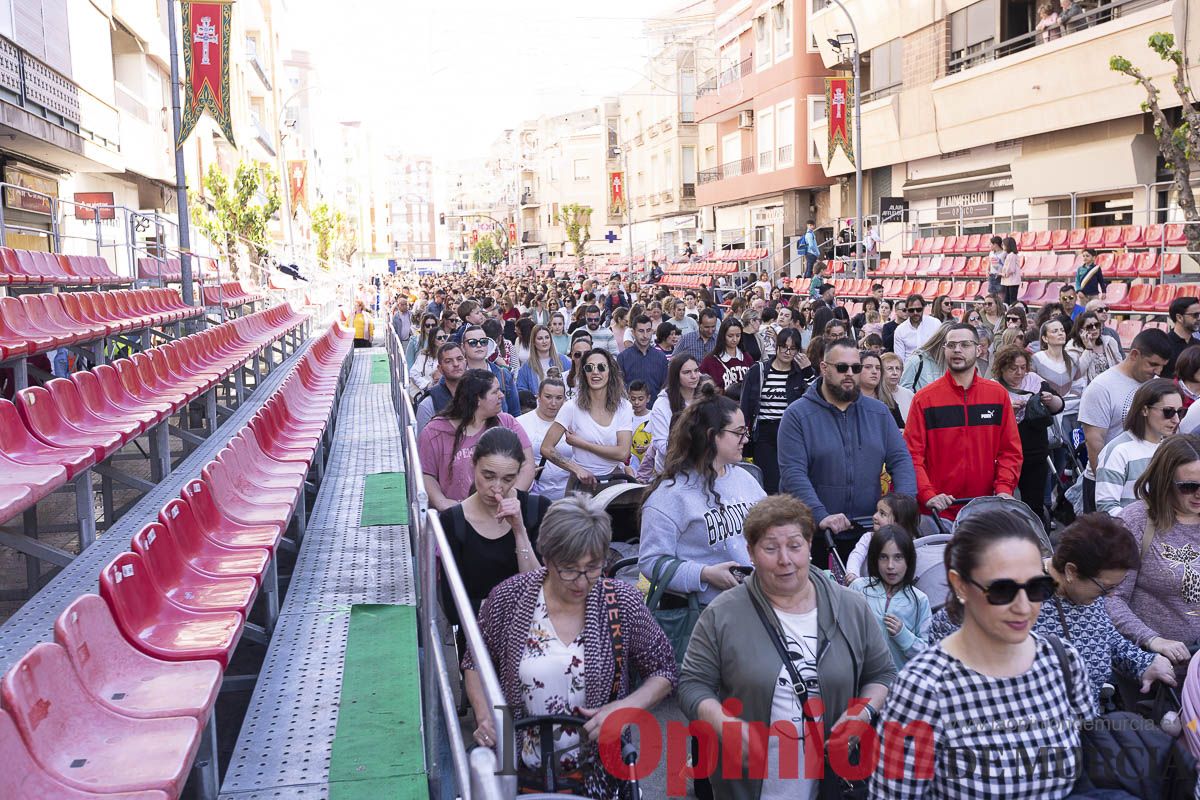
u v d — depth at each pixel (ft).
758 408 30.27
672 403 27.81
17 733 9.56
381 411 52.85
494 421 23.03
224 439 35.55
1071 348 33.68
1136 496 16.19
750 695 12.91
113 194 94.68
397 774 13.69
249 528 20.35
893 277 100.89
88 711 11.27
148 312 49.14
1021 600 9.68
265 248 118.62
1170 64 71.72
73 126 71.56
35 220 77.46
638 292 98.43
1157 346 23.58
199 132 124.57
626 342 50.26
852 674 13.04
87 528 21.53
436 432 22.86
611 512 25.86
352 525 27.76
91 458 21.08
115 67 97.14
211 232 113.91
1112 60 65.82
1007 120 91.20
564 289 102.99
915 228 112.88
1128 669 14.26
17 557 29.14
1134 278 70.54
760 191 149.18
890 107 110.01
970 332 22.67
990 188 100.42
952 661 10.19
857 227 101.50
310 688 16.60
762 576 13.09
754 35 150.41
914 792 10.15
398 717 15.44
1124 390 24.21
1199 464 15.24
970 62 98.12
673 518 17.75
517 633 13.10
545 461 27.50
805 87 135.33
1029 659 10.25
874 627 13.39
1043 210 92.32
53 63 67.77
